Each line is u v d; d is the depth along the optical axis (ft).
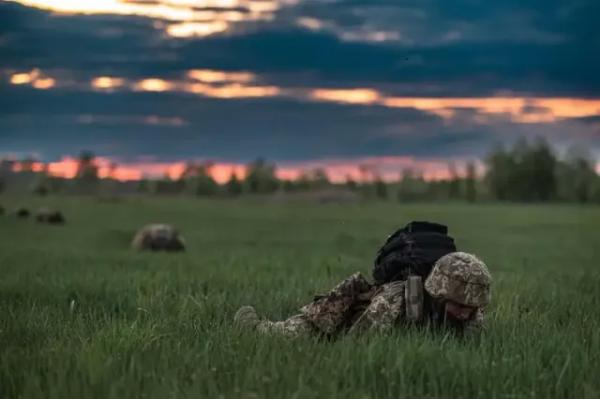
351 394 22.98
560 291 54.08
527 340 31.04
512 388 24.84
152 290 49.29
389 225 260.83
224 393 23.07
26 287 51.21
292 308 43.91
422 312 30.71
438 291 30.35
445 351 27.96
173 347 29.04
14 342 31.22
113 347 28.63
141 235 127.13
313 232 217.56
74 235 177.78
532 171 617.21
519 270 83.82
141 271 66.39
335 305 32.76
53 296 47.16
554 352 29.17
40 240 154.92
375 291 32.68
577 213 365.81
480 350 28.73
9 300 45.14
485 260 108.06
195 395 22.21
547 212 376.07
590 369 27.02
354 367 25.64
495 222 280.10
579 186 617.62
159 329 33.19
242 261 83.25
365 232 216.33
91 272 64.64
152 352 27.40
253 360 26.11
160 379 24.23
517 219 304.09
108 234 184.24
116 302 44.52
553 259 113.50
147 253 111.34
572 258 116.78
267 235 201.57
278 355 26.68
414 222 33.32
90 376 24.04
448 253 32.30
